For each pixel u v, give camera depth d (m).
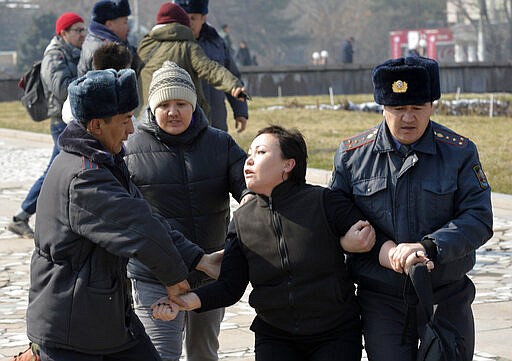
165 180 7.90
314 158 23.34
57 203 6.14
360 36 153.88
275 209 6.66
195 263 6.98
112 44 9.81
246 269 6.83
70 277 6.13
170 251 6.14
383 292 6.66
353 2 155.88
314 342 6.73
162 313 6.57
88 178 6.08
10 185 22.14
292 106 42.34
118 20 12.60
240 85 11.68
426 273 6.19
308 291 6.61
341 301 6.66
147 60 11.91
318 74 55.28
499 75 57.78
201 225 7.99
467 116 36.53
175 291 6.59
